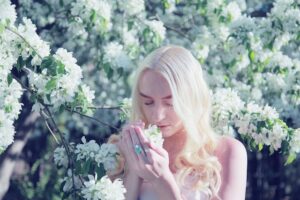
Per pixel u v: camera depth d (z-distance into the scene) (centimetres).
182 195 309
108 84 861
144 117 315
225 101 414
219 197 309
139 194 315
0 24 392
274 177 1079
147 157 296
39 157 1055
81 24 568
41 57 397
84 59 746
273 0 761
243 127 424
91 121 924
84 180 374
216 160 313
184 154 312
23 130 668
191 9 676
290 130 432
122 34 640
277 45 574
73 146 401
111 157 338
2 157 666
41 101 409
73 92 387
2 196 670
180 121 311
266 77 640
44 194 1036
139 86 310
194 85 308
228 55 597
